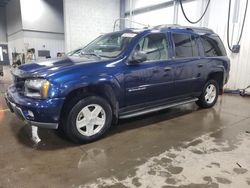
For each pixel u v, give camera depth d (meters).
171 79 3.74
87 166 2.41
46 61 3.16
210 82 4.67
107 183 2.11
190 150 2.81
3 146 2.86
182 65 3.86
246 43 6.25
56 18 16.48
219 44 4.74
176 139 3.15
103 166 2.41
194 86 4.25
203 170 2.36
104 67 2.95
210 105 4.80
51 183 2.11
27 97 2.72
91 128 2.97
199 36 4.32
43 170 2.32
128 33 3.58
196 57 4.16
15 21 17.22
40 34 16.00
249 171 2.35
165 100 3.83
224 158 2.62
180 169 2.37
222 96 6.12
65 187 2.05
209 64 4.42
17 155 2.63
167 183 2.12
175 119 4.04
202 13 7.35
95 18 10.45
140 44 3.37
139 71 3.26
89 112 2.92
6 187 2.04
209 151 2.79
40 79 2.62
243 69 6.38
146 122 3.85
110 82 2.96
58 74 2.63
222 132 3.44
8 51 21.77
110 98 3.09
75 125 2.80
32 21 15.53
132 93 3.26
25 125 3.59
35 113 2.57
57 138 3.12
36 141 3.01
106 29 10.88
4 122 3.73
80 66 2.83
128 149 2.82
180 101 4.16
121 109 3.26
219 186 2.09
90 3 10.18
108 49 3.52
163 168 2.38
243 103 5.31
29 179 2.17
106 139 3.12
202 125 3.73
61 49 17.12
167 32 3.78
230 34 6.59
